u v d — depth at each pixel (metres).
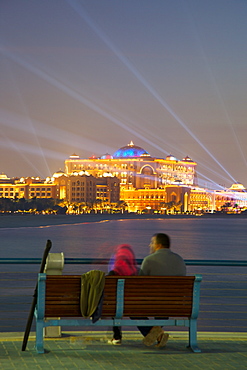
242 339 13.82
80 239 136.12
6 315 28.97
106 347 12.84
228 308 33.62
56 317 12.74
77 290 11.88
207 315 30.34
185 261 13.39
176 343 13.32
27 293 39.72
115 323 12.08
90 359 11.73
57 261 13.05
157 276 11.95
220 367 11.23
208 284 47.03
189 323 12.39
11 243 119.06
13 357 11.77
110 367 11.12
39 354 12.02
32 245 112.38
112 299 11.95
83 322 12.04
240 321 28.69
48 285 11.76
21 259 13.03
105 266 60.25
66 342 13.21
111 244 116.50
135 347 12.88
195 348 12.48
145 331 13.16
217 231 197.25
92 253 90.94
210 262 13.45
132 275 12.95
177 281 12.05
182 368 11.14
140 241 129.38
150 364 11.41
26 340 12.28
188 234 171.75
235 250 105.88
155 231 186.50
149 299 12.02
